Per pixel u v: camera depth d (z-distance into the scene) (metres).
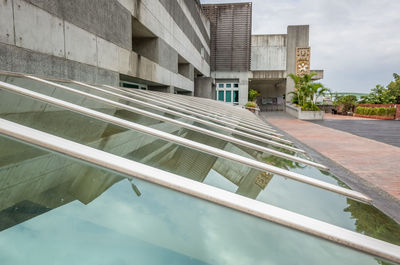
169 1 16.38
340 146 11.15
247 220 1.33
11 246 0.82
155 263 0.88
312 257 1.16
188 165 2.02
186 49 21.73
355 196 2.37
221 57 37.22
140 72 11.49
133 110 3.95
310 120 26.38
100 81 7.93
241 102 37.31
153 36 14.12
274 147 4.41
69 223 0.96
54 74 5.90
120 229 1.00
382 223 1.77
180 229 1.10
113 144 2.07
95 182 1.31
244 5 36.09
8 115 2.03
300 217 1.49
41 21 5.46
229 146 3.38
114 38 8.80
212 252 1.01
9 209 0.97
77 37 6.73
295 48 37.62
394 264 1.25
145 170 1.58
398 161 8.41
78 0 6.74
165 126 3.62
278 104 48.75
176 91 23.66
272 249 1.13
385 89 43.69
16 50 4.84
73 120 2.45
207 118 5.95
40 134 1.75
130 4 10.22
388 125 21.14
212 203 1.42
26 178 1.18
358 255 1.28
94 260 0.83
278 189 2.04
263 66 39.56
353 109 36.62
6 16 4.61
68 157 1.52
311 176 2.79
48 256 0.81
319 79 39.78
